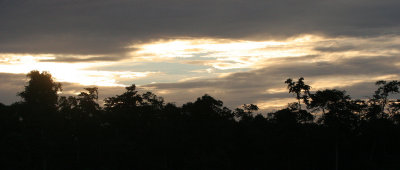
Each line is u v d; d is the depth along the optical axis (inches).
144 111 3489.2
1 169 2620.6
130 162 2938.0
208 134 3171.8
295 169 3243.1
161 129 3166.8
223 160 2945.4
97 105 3390.7
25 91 3410.4
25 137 2753.4
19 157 2753.4
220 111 3464.6
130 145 2999.5
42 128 2933.1
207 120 3284.9
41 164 2864.2
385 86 3363.7
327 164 3292.3
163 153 3129.9
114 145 2962.6
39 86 3410.4
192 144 3137.3
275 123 3449.8
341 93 3228.3
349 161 3284.9
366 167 3154.5
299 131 3260.3
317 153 3284.9
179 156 3179.1
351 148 3326.8
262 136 3211.1
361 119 3356.3
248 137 3230.8
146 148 3105.3
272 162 3255.4
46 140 2817.4
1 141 2699.3
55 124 2977.4
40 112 2984.7
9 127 2834.6
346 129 3169.3
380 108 3363.7
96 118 3198.8
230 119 3521.2
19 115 2915.8
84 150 3019.2
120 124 3282.5
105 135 3203.7
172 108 3526.1
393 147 3435.0
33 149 2748.5
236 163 3208.7
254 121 3595.0
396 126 3304.6
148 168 2970.0
